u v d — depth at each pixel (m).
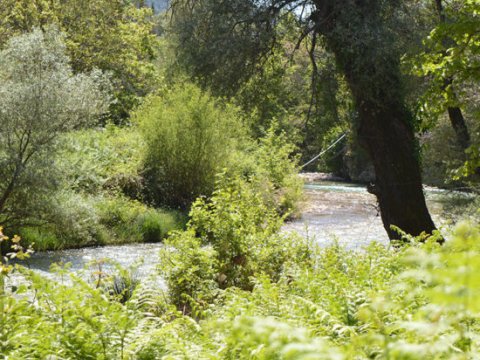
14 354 2.76
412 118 11.98
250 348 2.40
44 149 15.16
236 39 12.80
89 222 16.73
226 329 2.69
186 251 7.85
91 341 2.90
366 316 1.62
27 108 14.60
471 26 7.77
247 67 13.14
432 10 13.05
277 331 1.71
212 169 23.77
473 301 0.97
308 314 3.42
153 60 40.00
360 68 11.77
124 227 18.70
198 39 13.71
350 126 12.77
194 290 7.55
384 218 12.17
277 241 8.38
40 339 2.87
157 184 23.22
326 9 12.16
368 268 4.93
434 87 8.98
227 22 13.18
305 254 8.21
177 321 3.26
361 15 11.91
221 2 13.05
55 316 3.16
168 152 23.50
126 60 34.84
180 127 23.38
